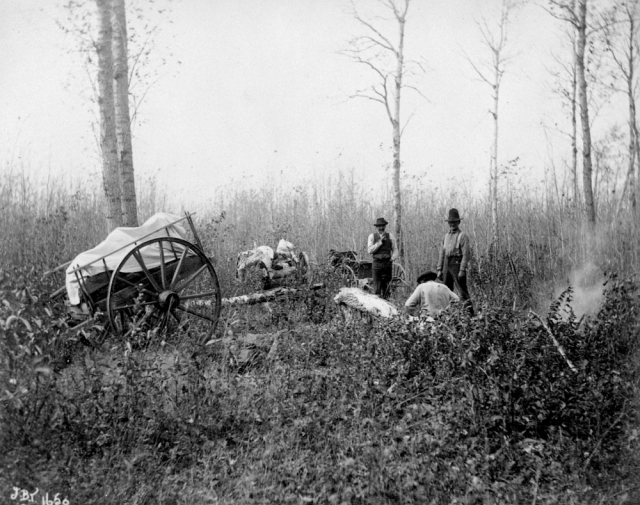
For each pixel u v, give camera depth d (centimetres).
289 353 578
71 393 462
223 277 1049
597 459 401
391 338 556
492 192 1284
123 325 657
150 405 447
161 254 688
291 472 384
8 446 380
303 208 1505
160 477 388
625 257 817
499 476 386
